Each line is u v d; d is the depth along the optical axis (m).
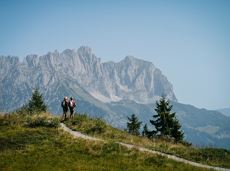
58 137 32.28
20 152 28.20
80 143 30.64
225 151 36.00
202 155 33.31
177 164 27.81
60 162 26.03
